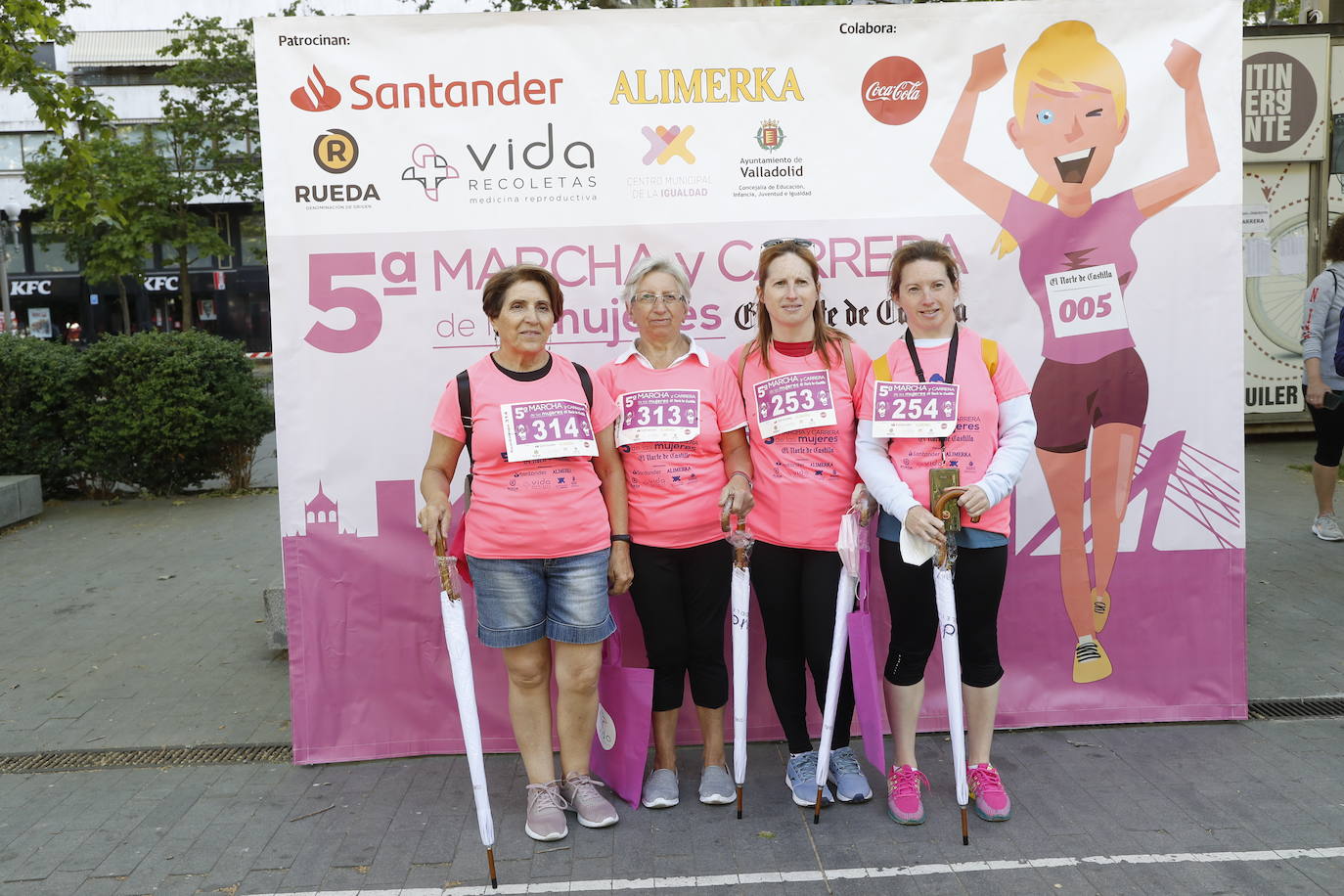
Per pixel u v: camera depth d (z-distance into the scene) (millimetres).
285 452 3748
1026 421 3189
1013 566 3924
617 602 3812
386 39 3674
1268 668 4504
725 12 3709
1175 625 3961
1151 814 3244
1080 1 3746
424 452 3785
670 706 3453
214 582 6547
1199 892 2799
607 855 3100
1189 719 3971
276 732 4156
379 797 3533
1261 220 9867
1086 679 3967
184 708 4438
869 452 3207
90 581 6621
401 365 3754
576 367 3285
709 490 3305
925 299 3199
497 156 3721
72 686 4742
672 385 3322
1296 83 9664
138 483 9336
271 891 2938
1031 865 2969
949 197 3791
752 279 3789
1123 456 3900
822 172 3771
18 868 3086
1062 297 3834
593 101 3721
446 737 3885
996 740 3863
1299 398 10047
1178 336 3867
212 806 3484
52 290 37719
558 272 3762
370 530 3795
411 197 3715
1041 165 3795
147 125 27359
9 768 3852
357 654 3828
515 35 3688
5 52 7270
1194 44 3766
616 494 3303
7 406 8945
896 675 3316
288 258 3699
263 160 3672
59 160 8195
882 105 3762
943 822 3244
